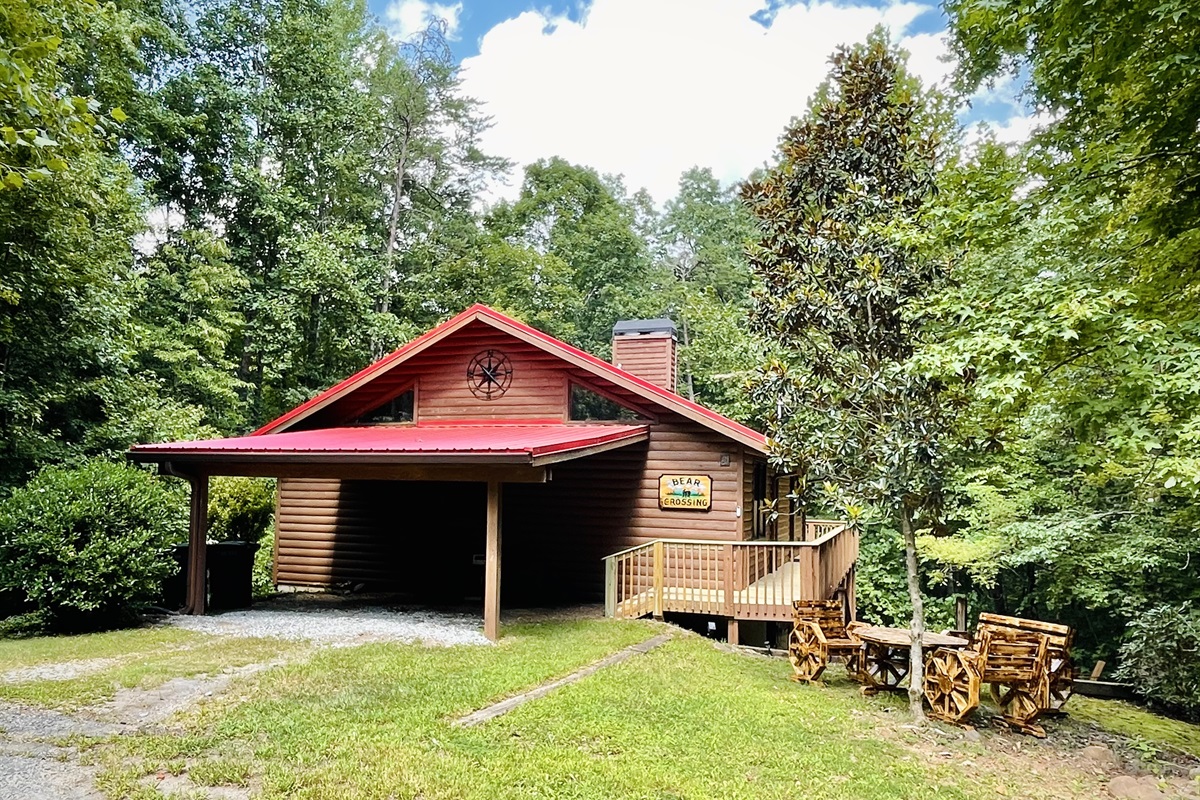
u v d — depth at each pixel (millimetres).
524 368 12781
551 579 12430
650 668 7500
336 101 23797
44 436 12109
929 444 6680
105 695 6051
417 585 13234
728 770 4988
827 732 6090
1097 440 7328
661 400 11656
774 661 8859
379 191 27781
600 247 33812
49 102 5402
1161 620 10328
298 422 13547
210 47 22375
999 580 17250
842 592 12617
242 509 13469
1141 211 7840
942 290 7410
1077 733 7230
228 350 22250
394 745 4906
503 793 4301
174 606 10773
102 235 13062
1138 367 6309
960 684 6633
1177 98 7156
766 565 11758
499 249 27641
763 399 7543
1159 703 10062
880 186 7691
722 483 11656
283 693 6141
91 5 7324
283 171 23250
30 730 5227
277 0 23328
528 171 35875
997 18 7543
